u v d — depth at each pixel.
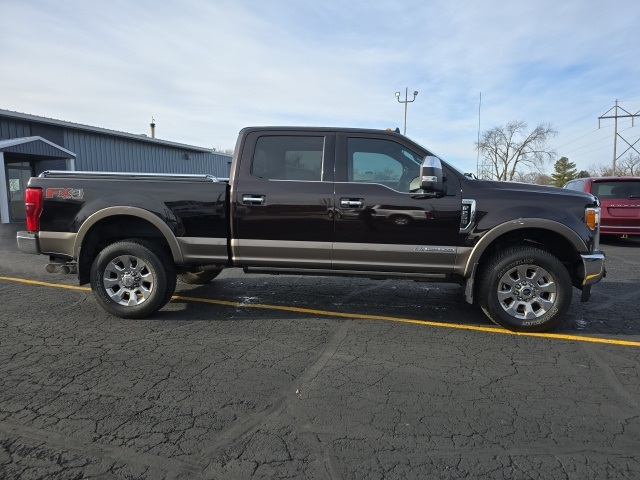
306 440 2.46
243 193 4.41
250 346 3.87
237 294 5.73
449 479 2.15
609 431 2.58
